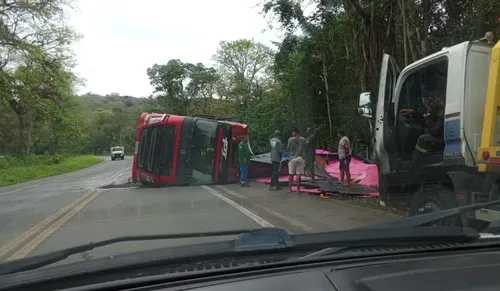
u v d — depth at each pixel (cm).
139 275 257
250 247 298
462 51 595
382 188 756
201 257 283
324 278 245
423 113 706
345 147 1348
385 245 321
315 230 759
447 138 611
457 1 1187
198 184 1655
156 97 5994
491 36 615
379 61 1394
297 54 2206
